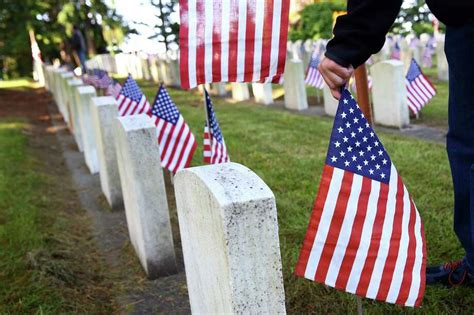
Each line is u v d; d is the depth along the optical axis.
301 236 3.79
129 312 3.17
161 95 4.96
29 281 3.31
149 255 3.56
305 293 3.04
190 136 5.07
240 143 7.38
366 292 2.26
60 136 9.79
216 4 2.94
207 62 2.98
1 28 24.48
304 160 6.08
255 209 1.70
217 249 1.78
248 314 1.75
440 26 21.48
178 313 3.12
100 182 6.28
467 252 2.59
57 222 4.59
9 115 12.10
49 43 28.48
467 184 2.40
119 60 25.33
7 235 4.04
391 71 7.88
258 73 2.99
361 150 2.20
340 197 2.21
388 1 2.03
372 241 2.23
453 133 2.39
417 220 2.29
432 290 2.91
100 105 4.95
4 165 6.40
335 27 2.13
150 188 3.49
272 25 2.95
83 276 3.58
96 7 26.28
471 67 2.14
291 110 10.93
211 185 1.78
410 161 5.60
